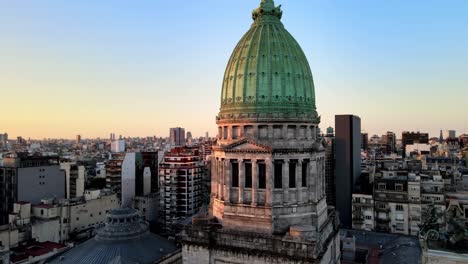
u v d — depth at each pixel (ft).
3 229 442.50
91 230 573.74
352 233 474.90
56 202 568.82
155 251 323.16
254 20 262.26
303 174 234.58
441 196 519.19
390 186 550.36
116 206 634.02
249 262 217.15
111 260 294.25
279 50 239.30
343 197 622.13
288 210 226.38
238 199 233.55
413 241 420.36
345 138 626.64
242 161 231.50
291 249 208.03
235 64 244.42
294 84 236.84
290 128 232.73
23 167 617.21
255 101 232.53
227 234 224.33
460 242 233.96
